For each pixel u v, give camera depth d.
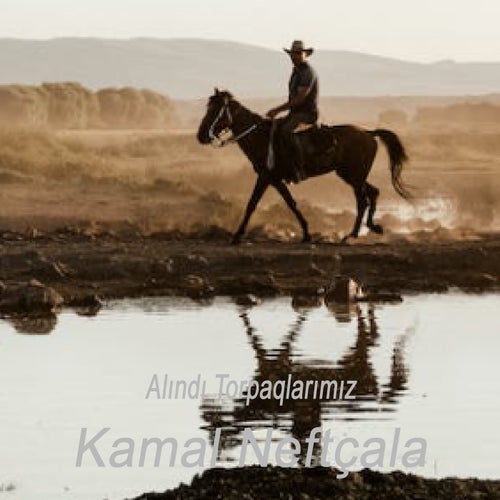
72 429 11.86
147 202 28.28
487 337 16.48
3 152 34.00
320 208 29.78
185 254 21.98
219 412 12.54
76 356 14.97
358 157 23.83
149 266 21.11
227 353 15.23
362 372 14.30
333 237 24.84
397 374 14.23
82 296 19.33
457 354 15.37
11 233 24.64
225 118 23.23
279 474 9.91
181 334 16.48
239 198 31.34
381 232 24.31
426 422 12.20
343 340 16.19
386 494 9.52
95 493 10.16
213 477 9.91
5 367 14.36
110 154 46.28
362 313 18.42
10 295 18.77
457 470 10.77
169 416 12.37
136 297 19.70
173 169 39.00
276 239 24.22
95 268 21.09
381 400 13.07
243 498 9.37
